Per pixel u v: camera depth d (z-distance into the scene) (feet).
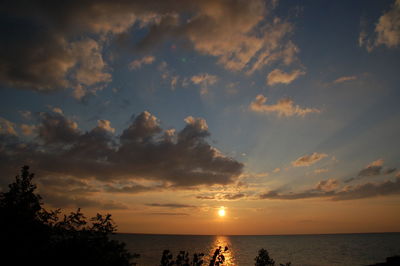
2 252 32.35
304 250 508.94
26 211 35.55
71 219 38.91
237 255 408.46
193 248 504.02
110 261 37.42
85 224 39.24
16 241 33.45
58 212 38.78
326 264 298.35
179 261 42.29
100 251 37.35
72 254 34.99
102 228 39.60
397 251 427.33
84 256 35.42
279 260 340.39
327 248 542.16
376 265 116.57
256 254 428.97
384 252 419.74
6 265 32.09
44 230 36.11
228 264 302.66
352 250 475.31
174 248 498.69
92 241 37.96
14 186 36.52
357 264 293.84
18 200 36.09
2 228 33.22
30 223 35.14
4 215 33.86
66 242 36.47
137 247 505.66
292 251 490.90
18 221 34.19
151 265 251.80
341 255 391.04
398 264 114.21
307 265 292.61
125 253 40.34
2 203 35.35
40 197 38.01
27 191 37.19
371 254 393.29
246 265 296.10
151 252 398.01
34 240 34.68
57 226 37.99
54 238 37.22
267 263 64.90
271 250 523.70
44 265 33.30
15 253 32.81
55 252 34.88
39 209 37.09
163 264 41.52
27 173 37.81
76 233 38.19
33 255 33.55
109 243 38.50
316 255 402.31
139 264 257.55
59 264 33.88
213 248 510.99
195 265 42.80
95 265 35.50
